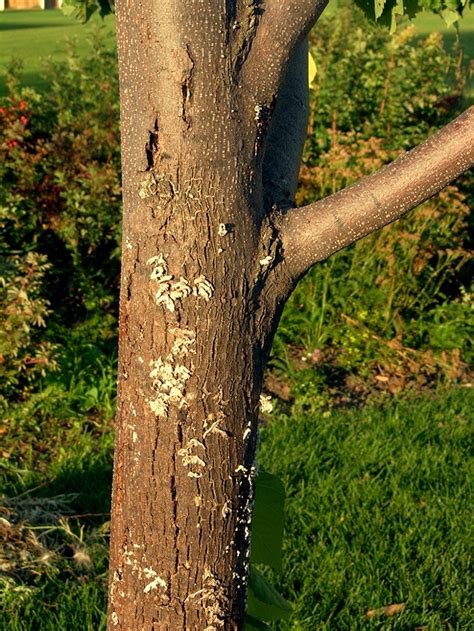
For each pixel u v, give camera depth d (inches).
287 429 176.9
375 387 205.9
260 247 56.1
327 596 128.1
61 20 900.0
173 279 54.7
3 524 140.0
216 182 53.7
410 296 227.1
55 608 126.1
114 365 201.5
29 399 189.0
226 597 60.5
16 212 216.5
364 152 233.0
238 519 59.7
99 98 241.3
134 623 60.6
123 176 56.6
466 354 218.1
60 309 217.9
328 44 274.4
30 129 236.8
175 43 51.6
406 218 224.2
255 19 52.7
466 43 601.6
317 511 149.6
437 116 271.4
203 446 56.8
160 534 58.4
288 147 61.1
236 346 56.3
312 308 219.8
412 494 156.4
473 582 133.3
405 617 125.4
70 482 159.8
